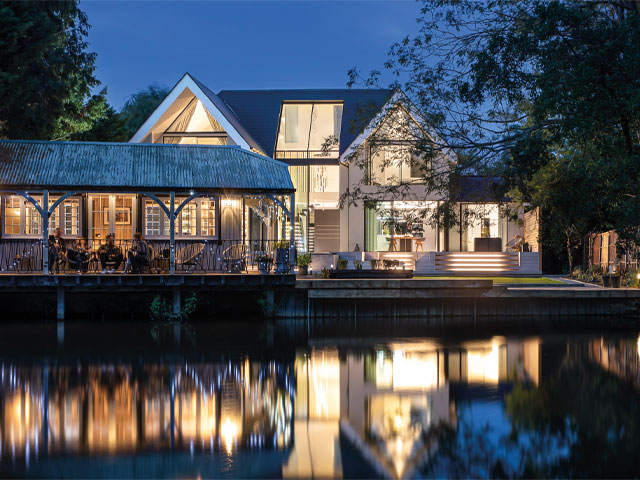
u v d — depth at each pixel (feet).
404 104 71.77
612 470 28.19
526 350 57.06
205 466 28.76
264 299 75.87
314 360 52.31
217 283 71.41
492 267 99.45
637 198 62.95
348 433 33.58
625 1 64.80
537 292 78.07
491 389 42.86
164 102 94.48
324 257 96.12
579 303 79.00
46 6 86.22
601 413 36.94
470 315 78.28
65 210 76.89
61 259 71.72
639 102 52.49
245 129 111.34
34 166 71.92
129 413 36.76
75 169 72.64
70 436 32.63
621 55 55.88
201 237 79.41
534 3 61.93
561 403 39.29
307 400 40.04
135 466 28.76
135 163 75.36
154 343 58.95
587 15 57.21
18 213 75.36
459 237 108.68
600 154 63.00
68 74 90.33
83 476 27.45
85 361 50.78
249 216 95.45
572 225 89.45
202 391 42.01
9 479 26.99
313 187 108.78
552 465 28.84
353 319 76.59
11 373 46.52
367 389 42.93
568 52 58.39
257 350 56.39
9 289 69.00
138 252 71.61
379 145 74.08
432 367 50.06
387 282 75.97
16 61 77.20
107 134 111.65
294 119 115.85
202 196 75.51
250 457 30.01
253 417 36.37
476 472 28.12
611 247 93.56
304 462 29.25
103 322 72.18
